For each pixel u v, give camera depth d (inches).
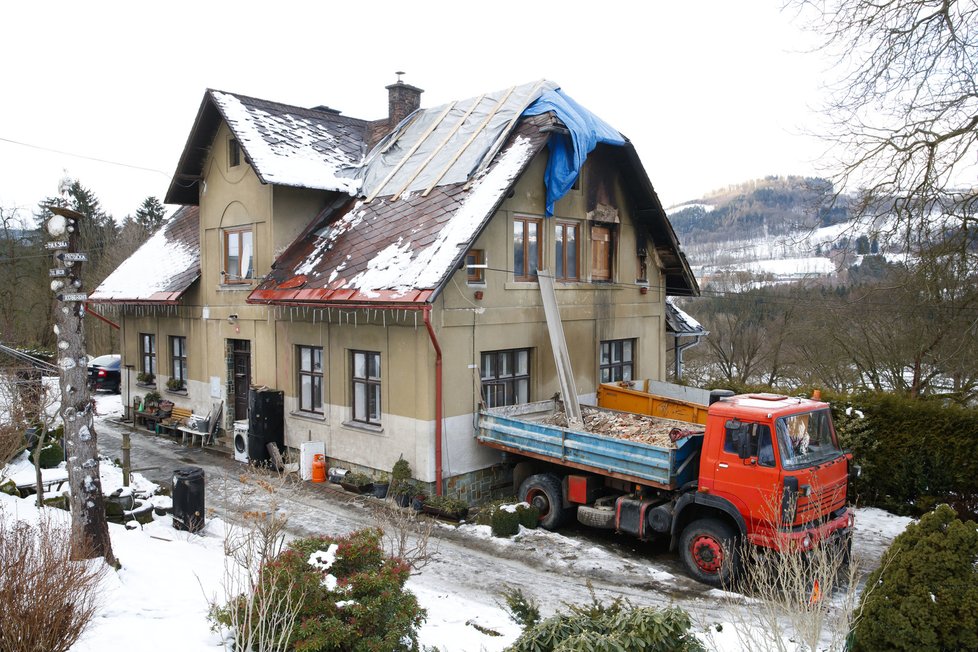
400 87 754.2
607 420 534.3
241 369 714.8
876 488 538.9
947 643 217.9
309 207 673.6
